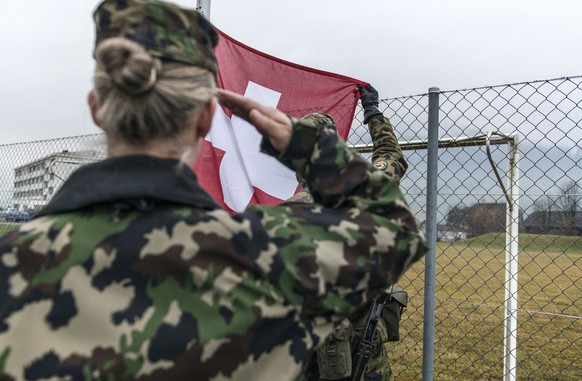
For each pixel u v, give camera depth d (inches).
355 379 67.9
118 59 25.0
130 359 24.4
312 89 97.3
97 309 24.8
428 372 83.7
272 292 27.4
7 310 24.5
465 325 224.5
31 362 23.9
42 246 25.8
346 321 65.3
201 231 26.7
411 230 32.0
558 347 188.7
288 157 32.0
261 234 28.3
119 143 28.1
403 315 217.2
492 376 153.9
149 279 25.6
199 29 28.1
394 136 75.0
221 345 25.7
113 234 25.9
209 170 89.7
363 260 29.7
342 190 31.5
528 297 291.4
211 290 26.2
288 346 27.6
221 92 31.1
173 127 27.4
